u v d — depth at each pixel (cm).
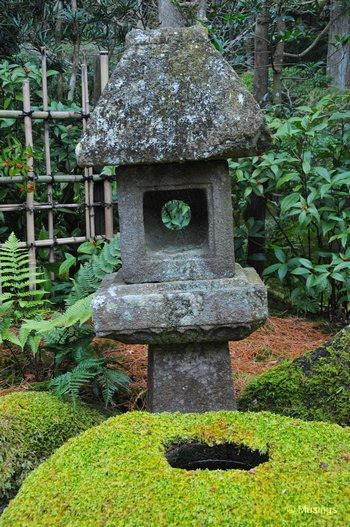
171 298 232
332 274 377
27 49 582
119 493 153
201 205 266
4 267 421
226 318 233
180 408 255
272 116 455
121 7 571
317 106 406
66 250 477
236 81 226
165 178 237
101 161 224
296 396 260
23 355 351
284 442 174
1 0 534
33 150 443
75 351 293
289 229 485
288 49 909
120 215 241
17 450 227
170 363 254
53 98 556
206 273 243
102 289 246
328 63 791
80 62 656
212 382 255
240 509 145
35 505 159
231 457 183
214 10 493
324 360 263
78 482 162
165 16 501
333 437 177
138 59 230
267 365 346
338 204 409
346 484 153
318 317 437
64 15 559
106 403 267
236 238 468
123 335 236
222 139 220
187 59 229
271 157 404
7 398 254
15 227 490
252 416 193
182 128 221
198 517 143
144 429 184
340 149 420
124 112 224
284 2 486
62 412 250
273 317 432
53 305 432
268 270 417
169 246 259
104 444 178
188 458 184
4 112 418
